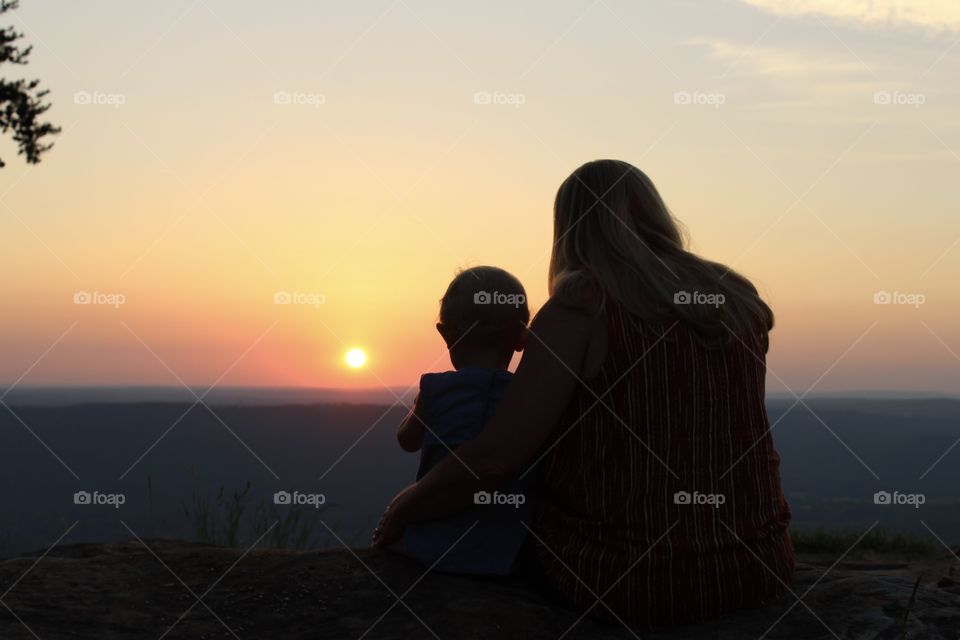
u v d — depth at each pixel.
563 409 2.16
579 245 2.28
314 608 2.20
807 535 8.62
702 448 2.16
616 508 2.16
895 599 2.27
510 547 2.38
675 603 2.14
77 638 2.00
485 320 2.47
